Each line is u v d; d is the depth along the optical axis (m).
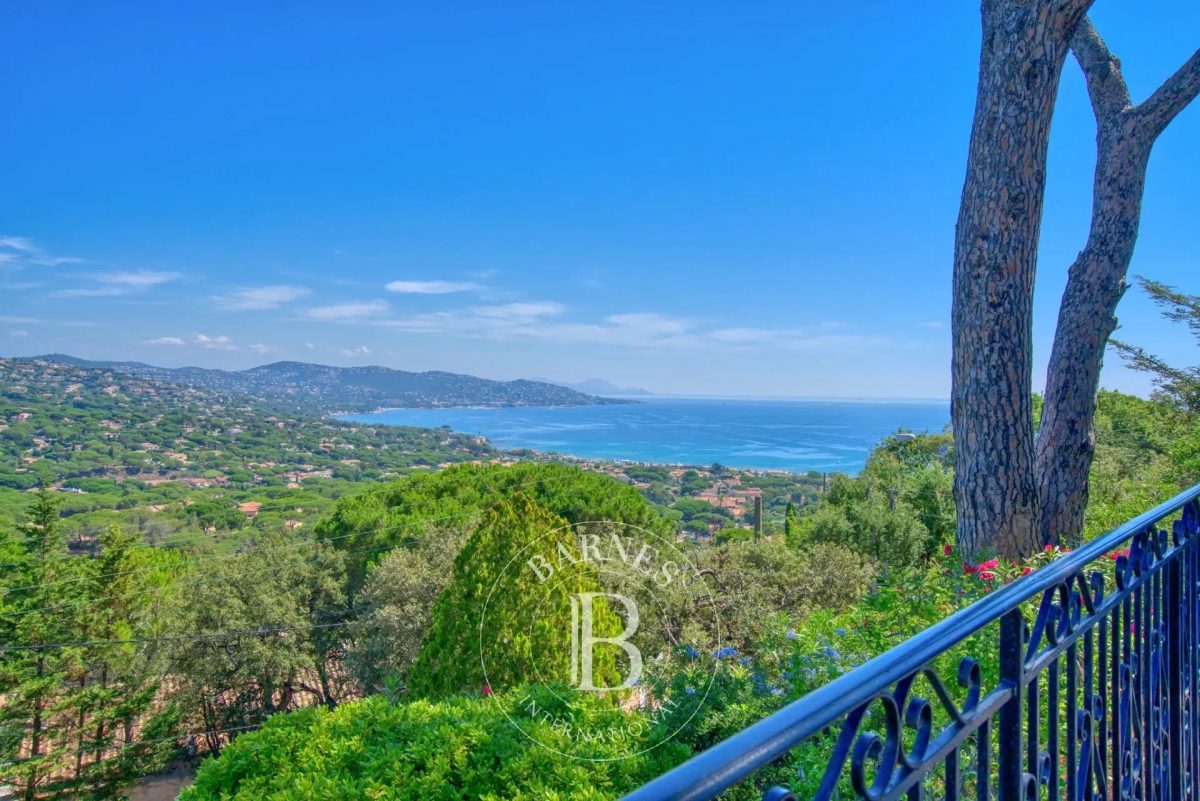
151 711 15.93
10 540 17.23
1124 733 1.55
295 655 16.97
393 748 3.38
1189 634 2.00
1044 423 5.57
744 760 0.58
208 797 3.51
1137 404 19.86
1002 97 4.68
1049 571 1.21
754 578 7.00
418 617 14.09
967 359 4.89
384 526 18.50
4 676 14.60
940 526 16.98
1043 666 1.17
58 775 14.41
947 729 0.93
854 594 8.33
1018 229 4.70
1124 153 5.41
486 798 2.96
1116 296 5.31
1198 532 2.06
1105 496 9.30
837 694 0.71
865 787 0.76
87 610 15.94
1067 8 4.42
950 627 0.93
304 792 3.17
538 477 14.22
